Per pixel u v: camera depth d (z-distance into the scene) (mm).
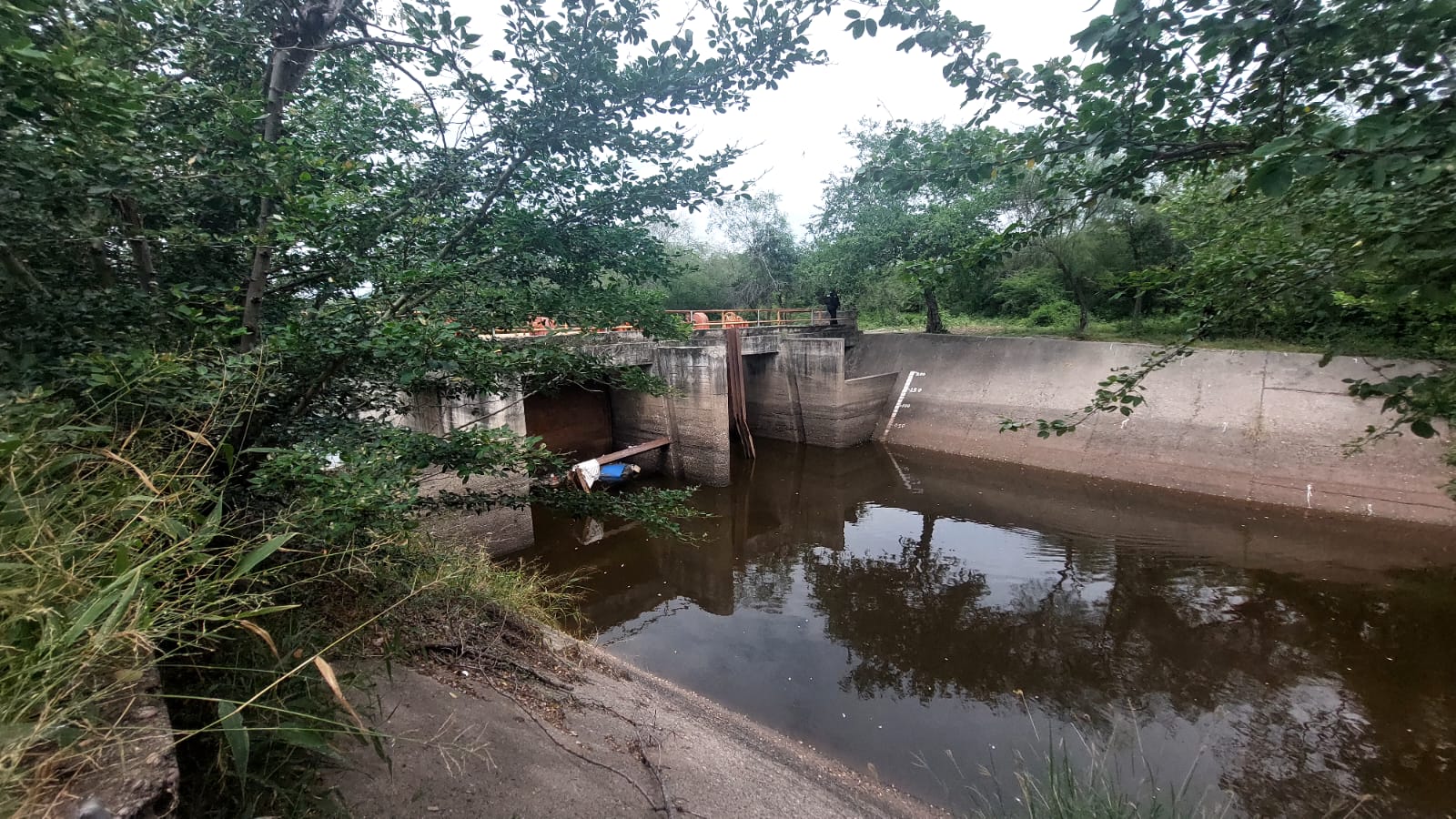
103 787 1652
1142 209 20422
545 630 6875
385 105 5074
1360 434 14688
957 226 20781
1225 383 16906
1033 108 3027
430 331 3316
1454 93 2068
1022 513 15984
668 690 7406
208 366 3195
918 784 6586
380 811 3062
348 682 3393
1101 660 9422
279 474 3023
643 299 5016
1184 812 4172
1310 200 3650
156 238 3566
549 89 4543
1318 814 6320
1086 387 19422
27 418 2334
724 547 14547
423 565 5273
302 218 3393
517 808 3502
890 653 9594
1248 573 12211
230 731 1875
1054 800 3885
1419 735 7492
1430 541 12859
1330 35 2143
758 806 4645
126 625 2010
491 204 5047
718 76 4719
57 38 2730
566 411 19859
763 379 24312
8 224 2938
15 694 1673
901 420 23297
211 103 3746
